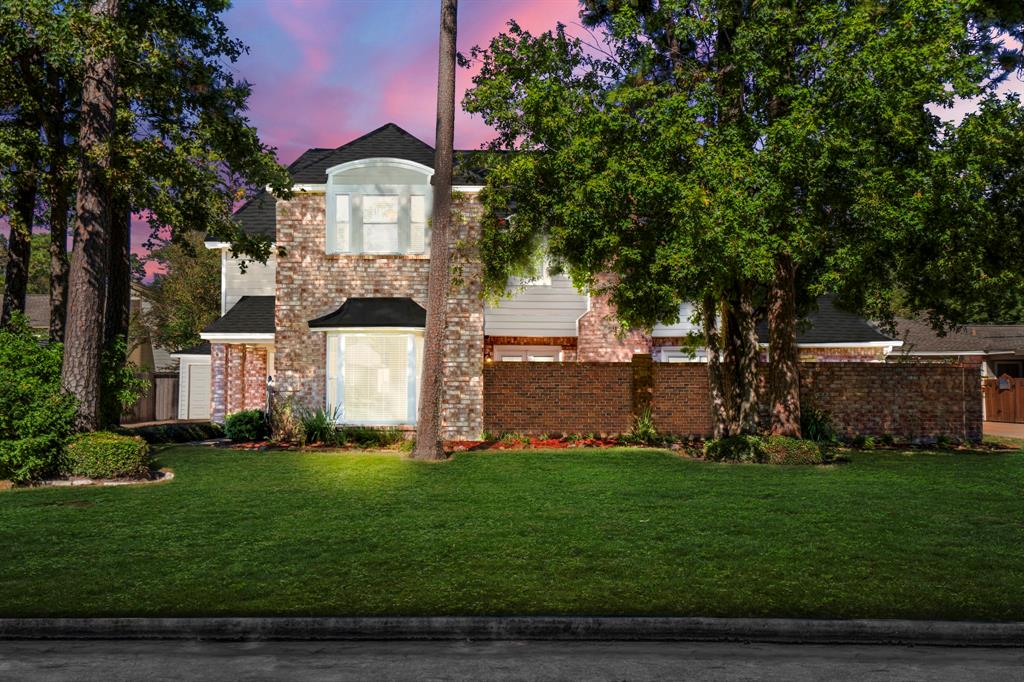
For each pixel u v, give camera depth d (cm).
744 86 1580
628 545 799
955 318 1828
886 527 895
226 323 2388
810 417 2041
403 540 824
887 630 551
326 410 1992
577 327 2502
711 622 557
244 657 515
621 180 1368
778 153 1315
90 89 1410
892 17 1395
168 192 1631
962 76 1276
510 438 1970
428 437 1605
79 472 1286
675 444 1930
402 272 2059
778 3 1367
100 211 1426
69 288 1409
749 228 1288
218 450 1778
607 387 2078
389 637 557
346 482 1269
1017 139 1391
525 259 1781
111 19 1346
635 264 1572
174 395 3347
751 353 1775
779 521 932
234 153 1805
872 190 1265
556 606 592
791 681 471
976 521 934
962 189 1265
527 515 973
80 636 556
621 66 1623
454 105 1634
